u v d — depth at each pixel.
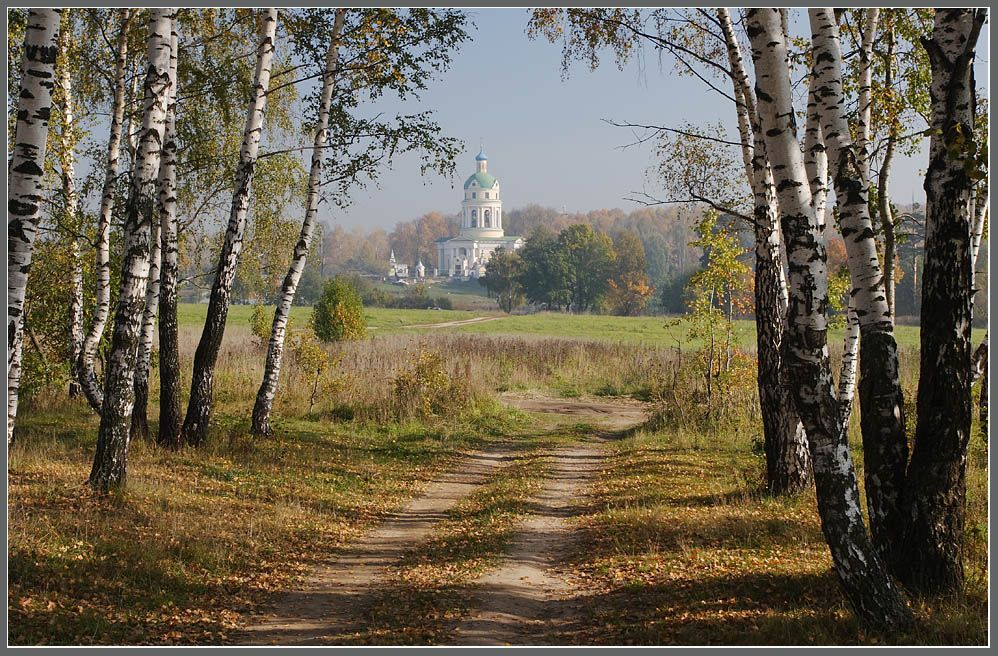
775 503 11.35
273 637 6.87
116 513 9.65
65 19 16.12
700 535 9.84
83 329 17.73
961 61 7.10
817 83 7.57
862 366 7.83
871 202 14.28
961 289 7.31
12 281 8.23
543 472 15.28
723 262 18.98
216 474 12.84
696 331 19.75
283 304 16.97
